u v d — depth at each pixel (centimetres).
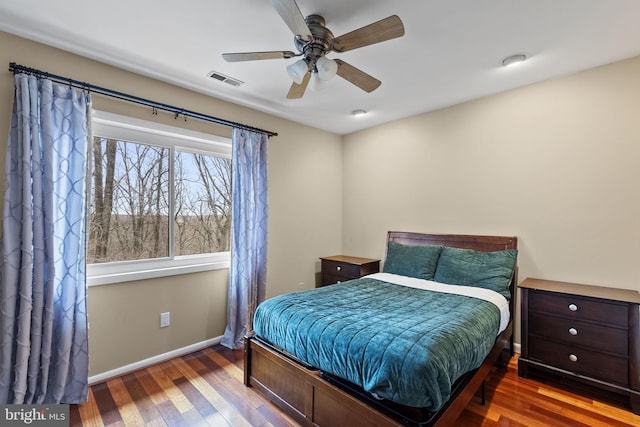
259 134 341
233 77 267
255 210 328
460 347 165
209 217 320
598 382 215
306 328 192
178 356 283
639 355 202
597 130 252
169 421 194
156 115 269
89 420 195
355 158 436
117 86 246
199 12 182
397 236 382
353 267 371
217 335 312
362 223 427
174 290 282
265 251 338
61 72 220
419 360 144
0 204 196
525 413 200
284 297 246
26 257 191
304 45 184
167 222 288
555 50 225
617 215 245
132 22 191
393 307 221
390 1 172
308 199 405
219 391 227
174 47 220
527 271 288
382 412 150
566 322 229
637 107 236
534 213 285
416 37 207
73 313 212
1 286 187
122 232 263
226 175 335
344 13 182
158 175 283
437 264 317
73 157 215
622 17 186
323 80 197
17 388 186
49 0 171
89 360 234
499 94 304
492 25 194
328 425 172
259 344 224
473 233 323
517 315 290
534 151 284
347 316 200
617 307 210
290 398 197
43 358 198
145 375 250
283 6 142
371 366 155
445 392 143
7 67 199
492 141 309
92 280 236
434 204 354
